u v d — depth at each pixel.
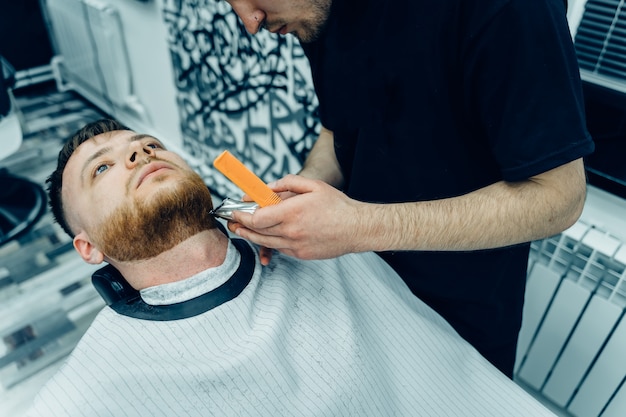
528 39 0.54
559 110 0.57
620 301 0.96
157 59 2.01
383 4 0.63
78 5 2.22
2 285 1.69
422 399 0.81
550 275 1.04
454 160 0.72
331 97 0.79
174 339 0.71
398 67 0.67
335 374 0.74
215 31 1.62
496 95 0.59
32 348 1.47
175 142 2.24
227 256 0.80
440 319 0.88
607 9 0.94
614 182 0.99
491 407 0.81
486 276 0.83
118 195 0.76
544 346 1.12
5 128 1.51
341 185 0.96
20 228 1.89
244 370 0.69
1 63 1.50
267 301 0.79
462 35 0.59
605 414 1.07
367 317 0.84
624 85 0.93
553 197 0.61
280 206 0.60
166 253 0.77
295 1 0.61
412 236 0.64
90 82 2.59
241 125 1.77
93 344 0.69
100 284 0.81
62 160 0.84
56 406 0.62
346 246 0.64
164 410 0.66
